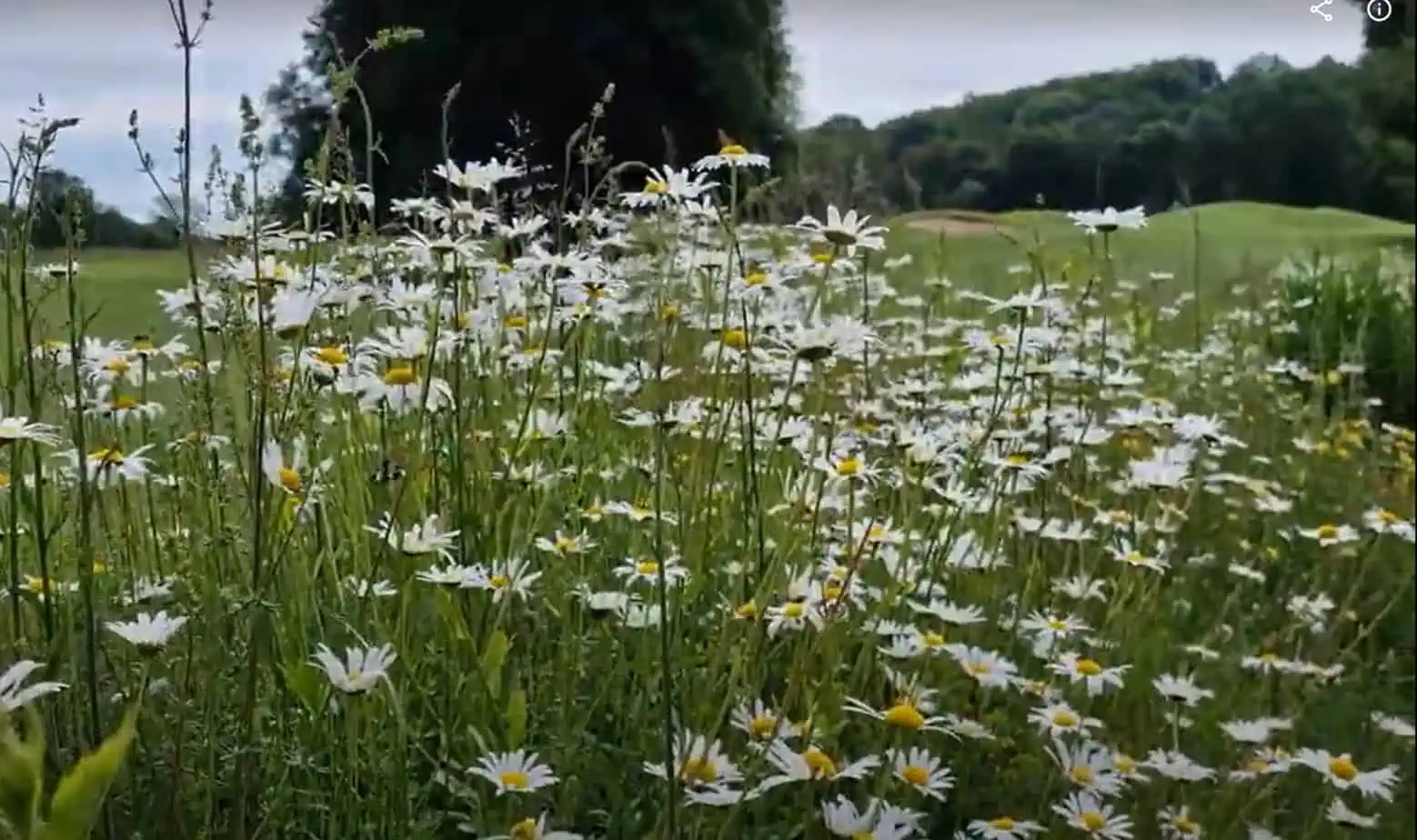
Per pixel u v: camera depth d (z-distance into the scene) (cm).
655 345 313
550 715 242
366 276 301
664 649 184
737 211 318
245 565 222
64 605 216
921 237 563
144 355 277
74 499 255
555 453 308
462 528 258
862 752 251
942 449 321
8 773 118
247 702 195
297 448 237
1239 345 616
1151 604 354
